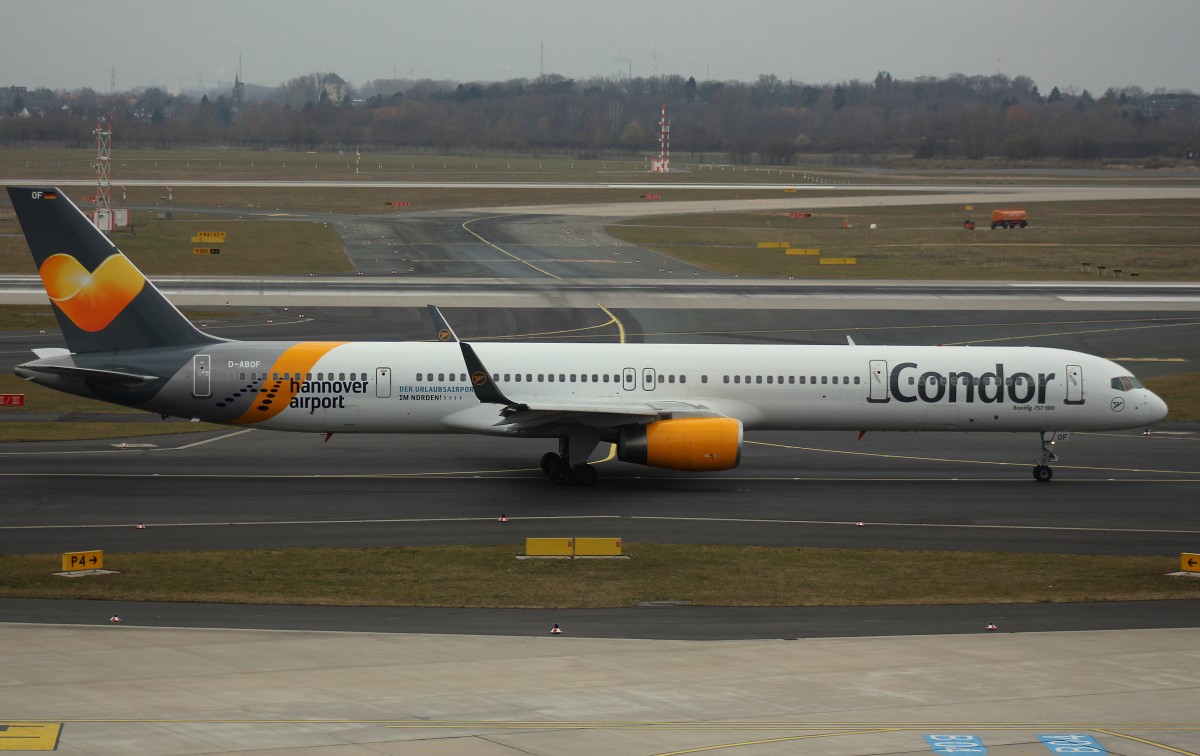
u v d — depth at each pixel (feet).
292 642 304.91
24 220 498.28
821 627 329.31
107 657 288.30
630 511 468.34
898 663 296.92
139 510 453.58
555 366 528.22
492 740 239.71
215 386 511.81
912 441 625.41
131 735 236.43
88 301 507.30
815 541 428.97
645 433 497.05
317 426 522.06
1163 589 373.40
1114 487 523.70
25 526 427.33
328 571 378.73
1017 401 537.65
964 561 405.18
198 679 273.33
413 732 243.19
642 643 311.27
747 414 533.14
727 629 325.83
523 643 309.22
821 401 533.55
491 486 506.07
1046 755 238.89
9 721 242.37
